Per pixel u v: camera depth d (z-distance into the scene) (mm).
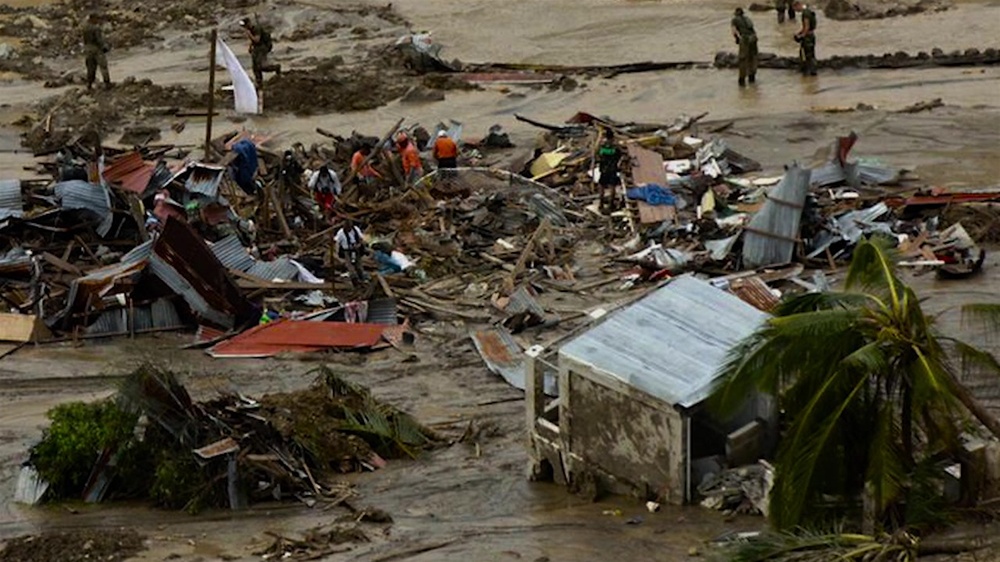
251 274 48219
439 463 36062
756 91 72125
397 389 41125
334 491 34156
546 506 32969
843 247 49000
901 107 68000
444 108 71875
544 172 59031
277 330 44656
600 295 47750
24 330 44938
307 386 41094
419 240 51781
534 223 53625
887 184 56688
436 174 57500
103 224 51031
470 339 44469
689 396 31094
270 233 52625
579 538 30828
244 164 55031
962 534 28000
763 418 32500
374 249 50250
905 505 28188
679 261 48938
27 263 48719
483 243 52344
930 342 27797
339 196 54750
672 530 30656
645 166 56719
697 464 31969
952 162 59906
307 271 49125
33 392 41500
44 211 51250
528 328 45312
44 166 59719
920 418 28828
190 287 45625
